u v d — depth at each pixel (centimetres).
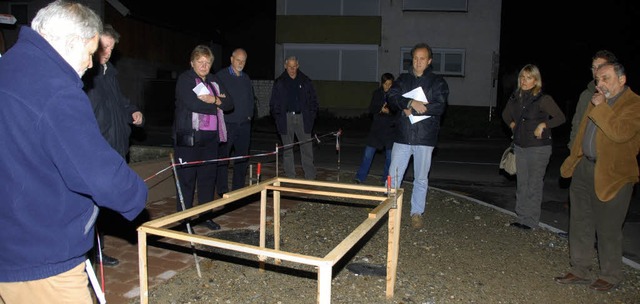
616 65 402
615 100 410
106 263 440
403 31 2281
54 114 189
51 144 190
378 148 850
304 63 2381
